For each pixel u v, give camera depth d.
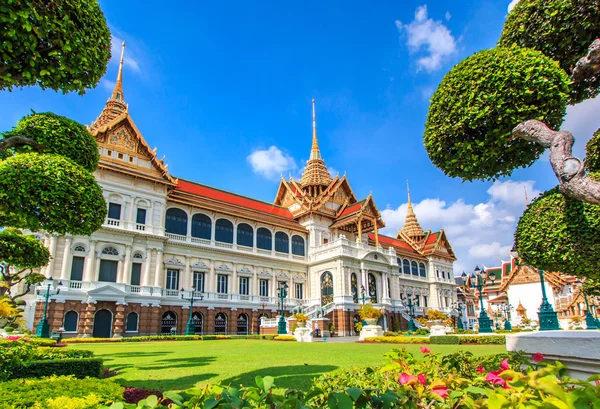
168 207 47.00
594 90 9.59
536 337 7.17
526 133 8.22
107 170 41.50
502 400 3.21
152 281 42.53
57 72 10.14
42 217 11.26
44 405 5.55
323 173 66.75
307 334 35.62
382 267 59.53
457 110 9.09
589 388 3.23
